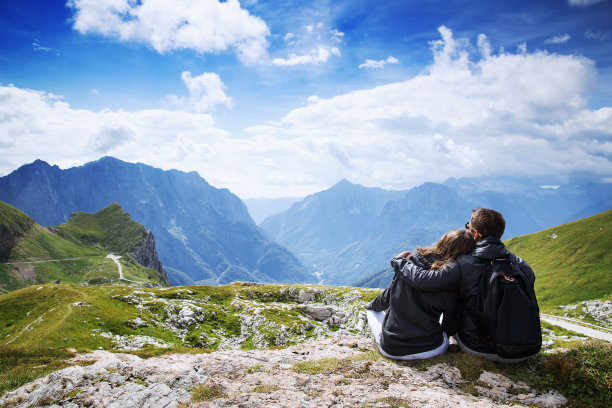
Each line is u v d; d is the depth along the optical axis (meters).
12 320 16.47
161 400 2.29
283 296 25.41
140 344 14.00
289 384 2.24
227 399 2.06
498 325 1.99
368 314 2.71
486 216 2.12
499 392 1.99
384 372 2.26
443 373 2.17
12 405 2.48
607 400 1.87
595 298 28.45
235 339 18.03
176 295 21.98
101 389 2.51
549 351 2.38
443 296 2.16
